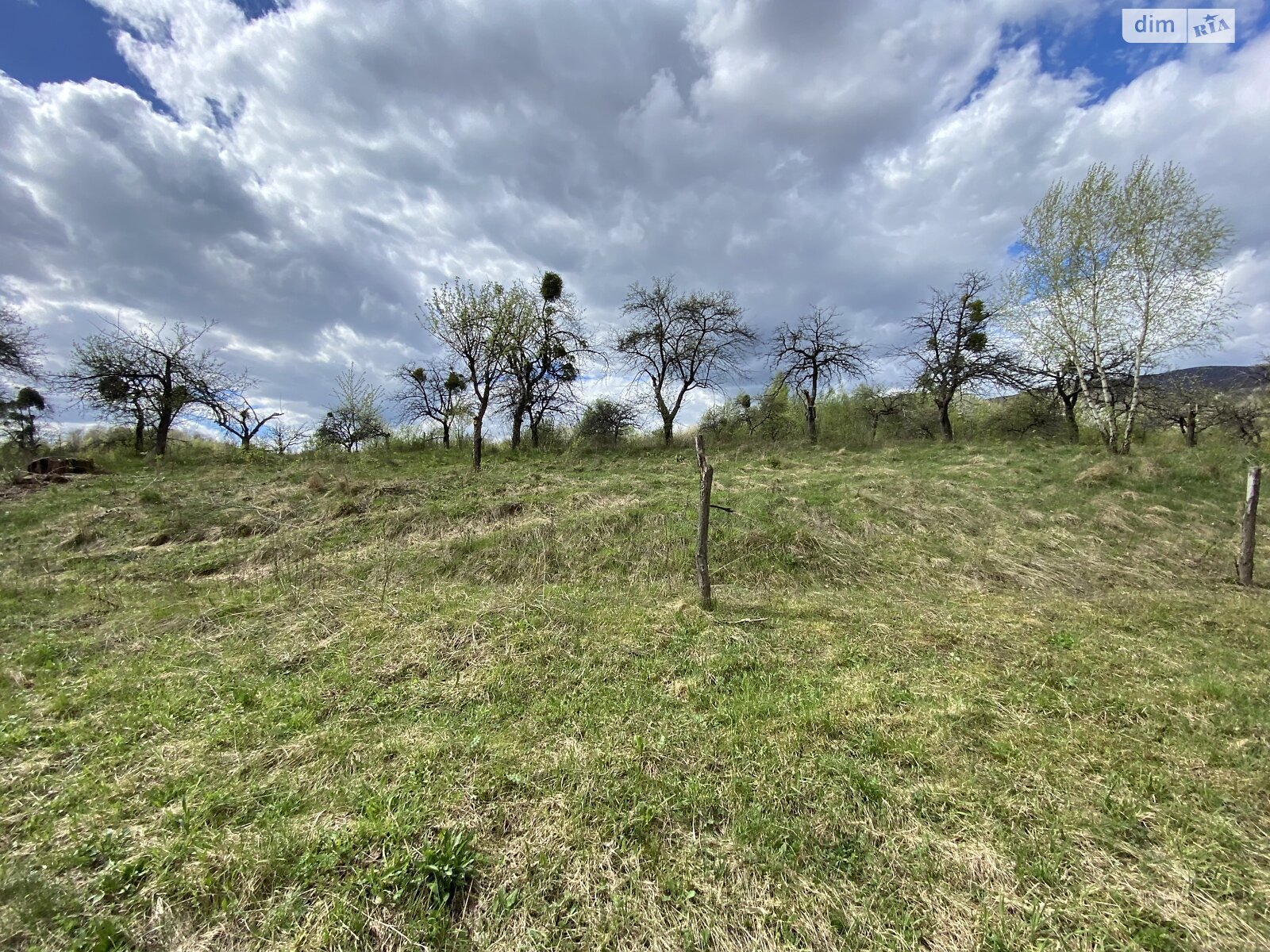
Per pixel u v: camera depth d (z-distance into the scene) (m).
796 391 28.45
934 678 4.55
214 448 22.62
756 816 2.94
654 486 11.68
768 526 8.55
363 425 24.97
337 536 9.05
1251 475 7.26
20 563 7.92
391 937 2.30
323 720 4.01
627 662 4.91
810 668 4.81
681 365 27.62
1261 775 3.24
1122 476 11.83
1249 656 5.00
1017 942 2.27
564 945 2.28
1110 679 4.51
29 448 20.47
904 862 2.65
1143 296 15.76
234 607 6.34
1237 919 2.37
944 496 10.73
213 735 3.77
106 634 5.58
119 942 2.30
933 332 24.48
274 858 2.64
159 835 2.87
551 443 26.23
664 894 2.51
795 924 2.35
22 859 2.71
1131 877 2.57
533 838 2.82
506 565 7.69
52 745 3.68
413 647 5.14
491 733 3.80
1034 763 3.38
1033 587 7.07
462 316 14.28
